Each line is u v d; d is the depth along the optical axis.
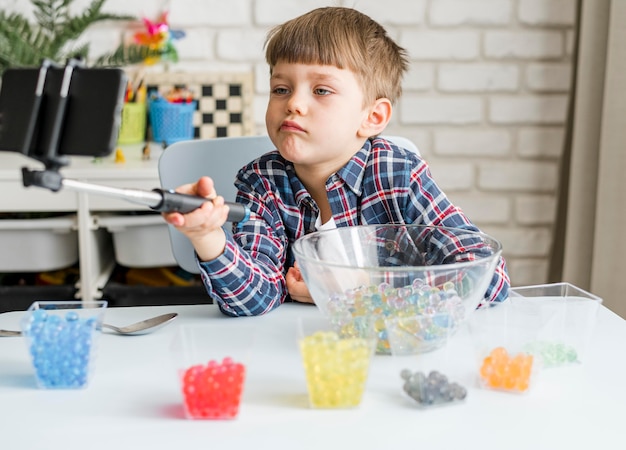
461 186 2.57
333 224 1.27
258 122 2.53
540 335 0.92
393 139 1.54
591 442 0.74
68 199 2.06
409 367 0.84
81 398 0.83
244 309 1.08
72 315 0.88
